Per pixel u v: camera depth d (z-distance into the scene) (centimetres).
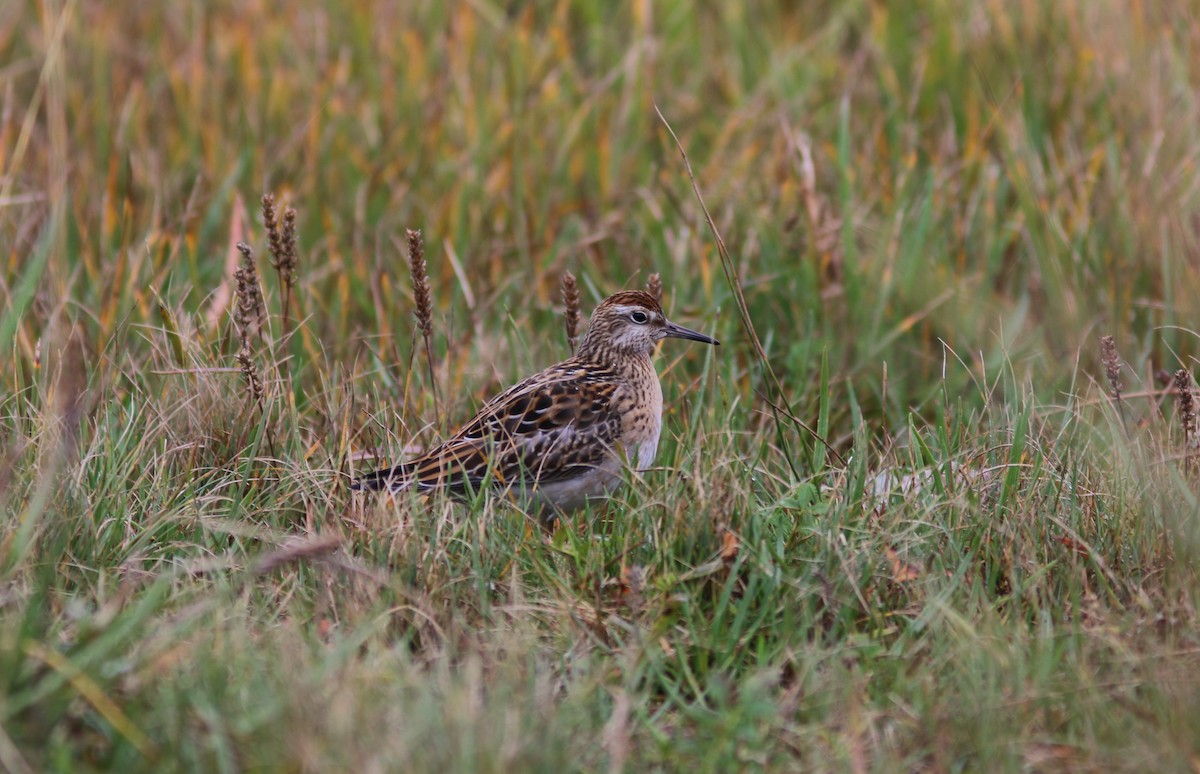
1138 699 873
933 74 1864
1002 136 1689
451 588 1002
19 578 947
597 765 818
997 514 1062
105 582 980
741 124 1825
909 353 1484
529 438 1205
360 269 1560
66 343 1330
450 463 1175
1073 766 820
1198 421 1186
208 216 1630
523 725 799
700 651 938
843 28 2078
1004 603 1002
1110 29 1819
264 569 923
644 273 1583
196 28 1992
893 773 809
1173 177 1555
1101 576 999
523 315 1513
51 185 1578
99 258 1562
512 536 1084
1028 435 1188
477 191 1703
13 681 779
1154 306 1458
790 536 1024
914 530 1034
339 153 1775
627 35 2109
